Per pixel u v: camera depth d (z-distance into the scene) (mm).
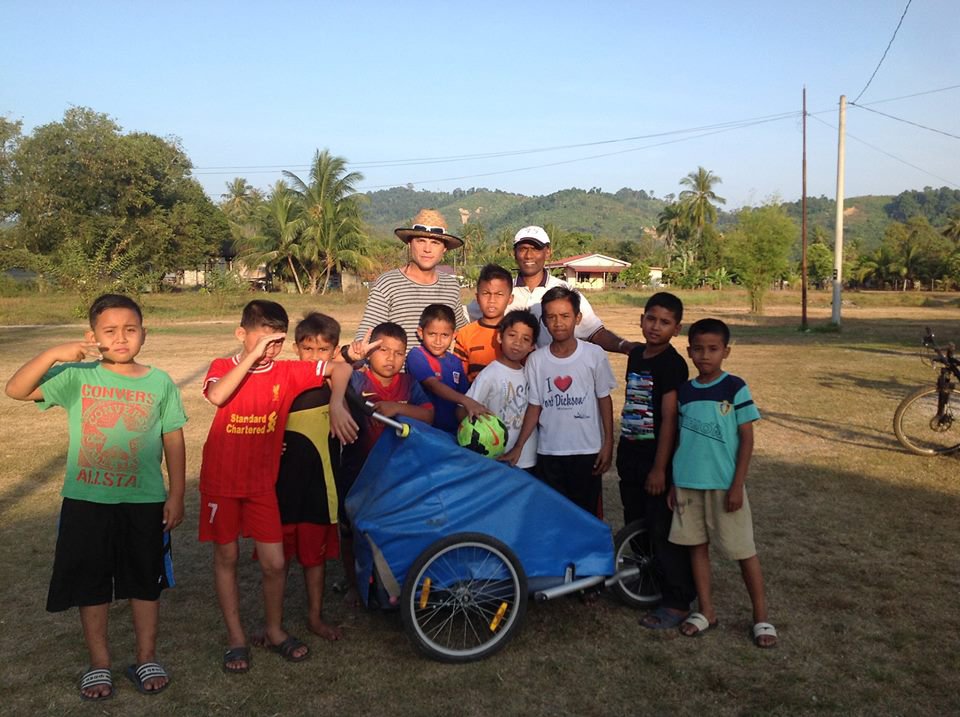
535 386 4160
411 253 4680
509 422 4145
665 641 3785
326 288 44906
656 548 4004
